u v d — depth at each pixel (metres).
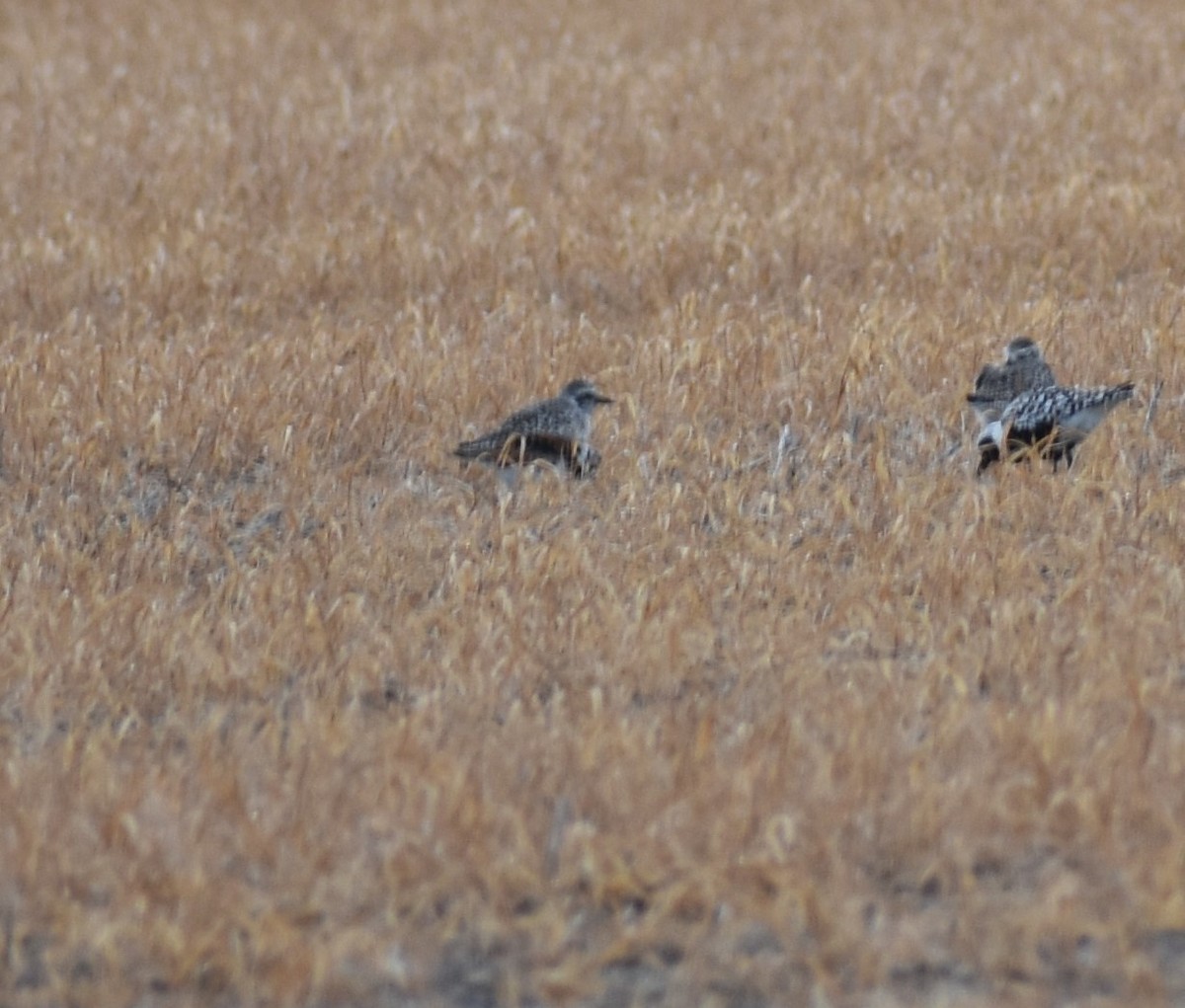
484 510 25.09
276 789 16.69
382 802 16.53
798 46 60.88
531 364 30.84
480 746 17.55
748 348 30.31
